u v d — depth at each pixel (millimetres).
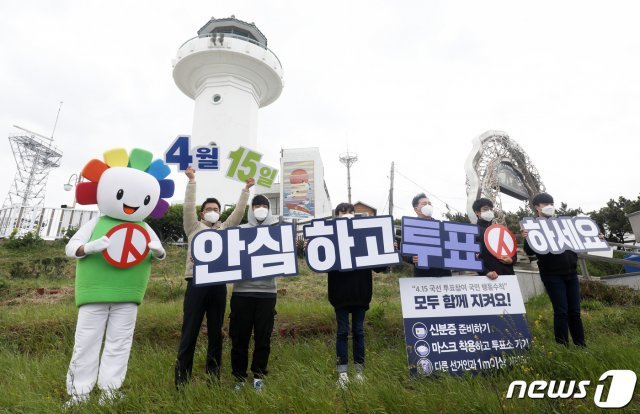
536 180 14945
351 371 3713
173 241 18391
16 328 5434
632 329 5445
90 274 3471
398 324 5875
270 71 25562
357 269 3846
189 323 3650
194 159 4484
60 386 3756
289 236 3885
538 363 3535
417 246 4027
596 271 13609
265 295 3822
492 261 4344
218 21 27312
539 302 7980
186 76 25859
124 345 3590
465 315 3926
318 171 25078
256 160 4598
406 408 2783
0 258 14453
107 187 3670
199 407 2998
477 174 12930
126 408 3105
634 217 12172
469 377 3473
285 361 4230
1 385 3783
